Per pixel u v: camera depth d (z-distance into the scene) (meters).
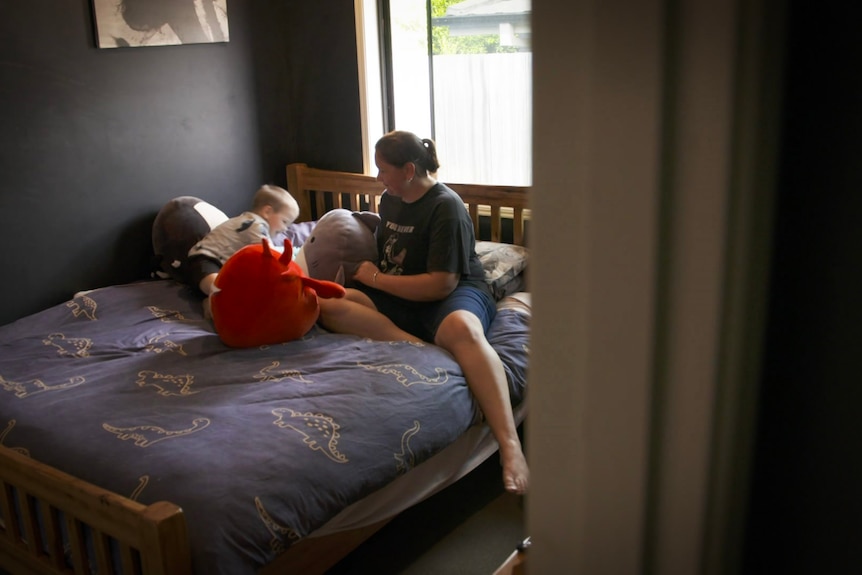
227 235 2.88
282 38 3.64
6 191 2.73
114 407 2.00
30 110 2.76
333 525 1.80
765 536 0.50
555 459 0.47
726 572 0.48
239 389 2.10
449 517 2.40
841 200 0.43
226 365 2.28
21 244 2.80
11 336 2.58
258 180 3.65
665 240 0.40
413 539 2.28
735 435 0.46
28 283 2.84
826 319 0.45
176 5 3.14
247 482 1.65
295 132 3.77
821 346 0.45
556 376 0.46
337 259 2.75
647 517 0.45
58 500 1.61
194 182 3.36
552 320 0.45
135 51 3.06
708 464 0.43
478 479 2.62
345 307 2.58
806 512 0.48
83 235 2.99
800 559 0.49
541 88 0.42
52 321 2.71
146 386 2.14
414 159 2.56
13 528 1.81
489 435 2.36
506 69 3.13
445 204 2.55
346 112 3.56
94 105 2.95
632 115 0.39
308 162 3.77
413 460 1.96
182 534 1.43
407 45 3.41
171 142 3.24
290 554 1.72
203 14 3.25
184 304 2.86
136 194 3.14
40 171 2.82
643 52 0.38
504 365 2.41
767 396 0.48
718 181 0.39
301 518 1.67
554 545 0.49
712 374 0.42
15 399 2.08
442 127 3.37
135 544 1.46
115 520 1.48
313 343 2.45
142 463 1.71
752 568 0.51
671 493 0.44
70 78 2.86
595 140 0.41
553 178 0.43
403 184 2.58
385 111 3.55
